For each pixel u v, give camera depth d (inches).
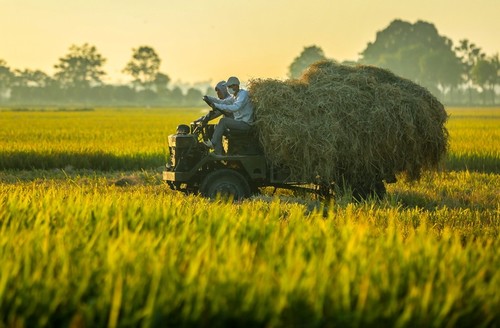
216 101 783.7
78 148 1443.2
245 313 270.8
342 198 759.7
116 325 265.9
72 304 279.4
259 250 368.2
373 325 269.3
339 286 286.0
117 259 310.7
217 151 781.3
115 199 550.3
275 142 766.5
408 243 374.3
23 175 1154.0
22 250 331.6
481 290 300.7
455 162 1332.4
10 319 267.6
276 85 781.3
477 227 580.7
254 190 812.6
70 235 380.5
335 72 808.3
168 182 823.1
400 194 861.2
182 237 375.9
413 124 789.2
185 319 268.8
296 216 466.6
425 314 272.4
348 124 770.8
